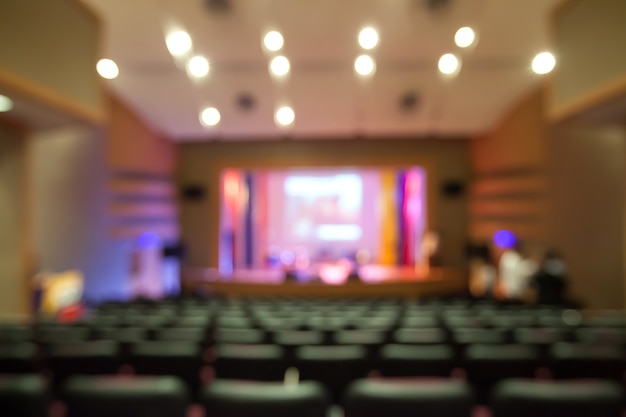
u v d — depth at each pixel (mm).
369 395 2285
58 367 3553
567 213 10148
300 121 12891
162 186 13789
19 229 7566
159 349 3664
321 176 17953
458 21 8828
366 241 17797
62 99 6137
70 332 4805
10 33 5219
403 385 2338
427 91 11484
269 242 18000
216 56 10125
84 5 6609
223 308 7434
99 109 7070
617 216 9516
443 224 14523
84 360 3541
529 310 7156
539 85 10578
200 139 14523
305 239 17969
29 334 4773
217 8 8695
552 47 6645
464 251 14461
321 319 5898
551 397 2189
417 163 14492
